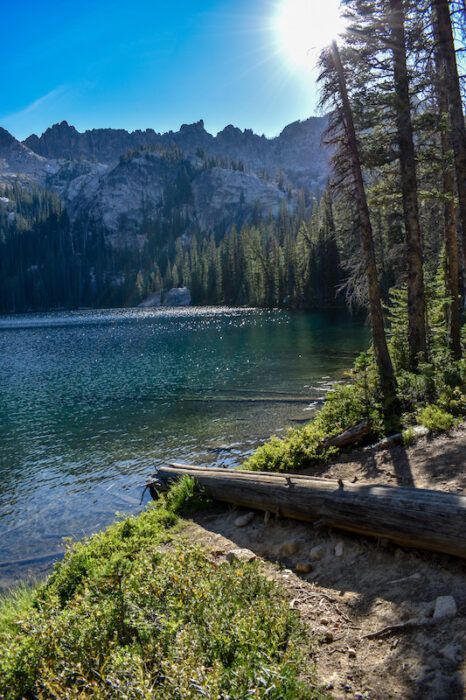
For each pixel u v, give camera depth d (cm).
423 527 516
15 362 3738
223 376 2650
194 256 16650
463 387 1205
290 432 1279
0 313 17775
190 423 1758
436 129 1315
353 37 1259
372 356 1572
